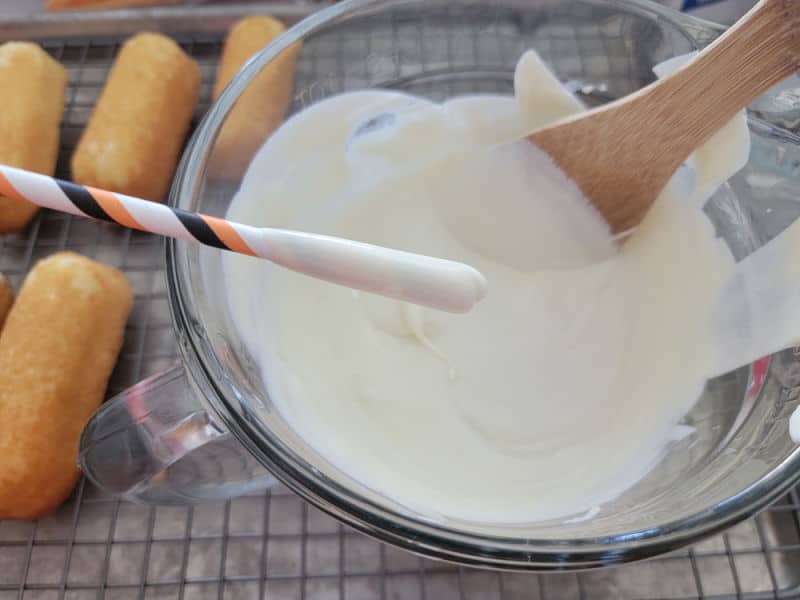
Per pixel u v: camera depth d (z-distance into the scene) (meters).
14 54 0.30
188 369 0.17
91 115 0.31
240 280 0.20
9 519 0.23
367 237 0.23
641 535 0.15
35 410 0.23
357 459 0.18
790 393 0.19
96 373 0.25
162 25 0.34
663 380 0.21
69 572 0.23
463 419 0.20
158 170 0.29
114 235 0.29
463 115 0.25
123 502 0.24
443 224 0.23
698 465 0.19
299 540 0.23
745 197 0.22
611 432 0.20
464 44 0.26
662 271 0.22
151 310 0.28
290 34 0.22
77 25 0.34
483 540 0.15
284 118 0.23
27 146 0.28
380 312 0.21
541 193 0.23
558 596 0.23
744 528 0.24
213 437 0.18
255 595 0.23
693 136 0.21
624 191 0.22
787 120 0.21
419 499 0.18
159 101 0.30
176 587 0.23
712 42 0.20
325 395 0.20
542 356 0.21
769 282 0.21
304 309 0.21
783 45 0.19
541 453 0.20
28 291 0.25
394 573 0.23
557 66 0.26
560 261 0.23
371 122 0.24
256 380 0.18
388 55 0.25
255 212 0.22
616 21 0.24
